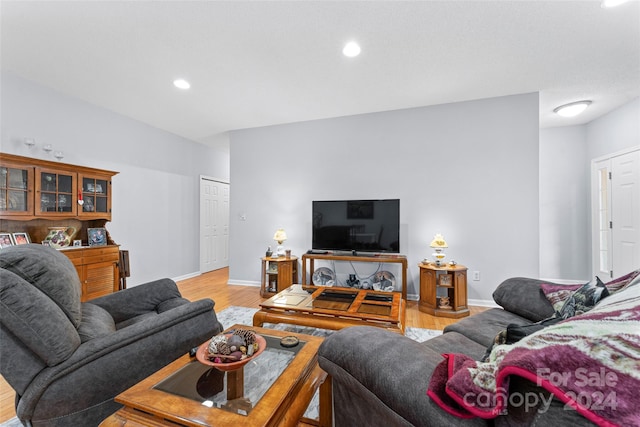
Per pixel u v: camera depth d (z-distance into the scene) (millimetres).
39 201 2738
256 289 4145
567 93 3152
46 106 3039
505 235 3283
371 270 3836
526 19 1986
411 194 3635
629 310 643
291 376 1138
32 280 1141
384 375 849
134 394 1012
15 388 1062
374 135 3793
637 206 3277
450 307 3102
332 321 2049
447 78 2846
